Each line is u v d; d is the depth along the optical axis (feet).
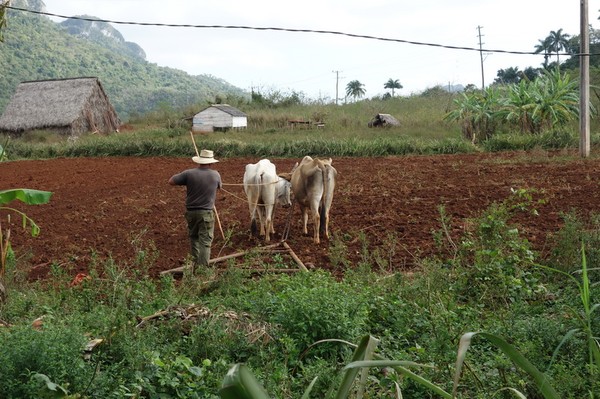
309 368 17.19
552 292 24.98
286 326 20.10
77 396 14.20
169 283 25.50
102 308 21.25
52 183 70.13
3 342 15.74
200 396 16.39
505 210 27.58
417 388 16.65
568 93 104.47
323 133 120.88
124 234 40.86
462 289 24.91
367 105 179.63
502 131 104.78
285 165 82.33
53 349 15.33
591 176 57.82
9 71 467.52
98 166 87.71
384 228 38.88
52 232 42.22
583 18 71.26
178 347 19.36
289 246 35.53
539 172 62.49
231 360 18.93
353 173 68.59
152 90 577.84
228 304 22.99
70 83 148.97
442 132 118.42
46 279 30.66
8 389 14.49
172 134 123.13
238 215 45.62
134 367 16.66
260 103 190.08
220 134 125.08
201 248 30.81
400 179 61.93
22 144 109.60
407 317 21.36
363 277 26.58
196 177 30.71
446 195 50.29
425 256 32.22
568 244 27.73
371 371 17.60
